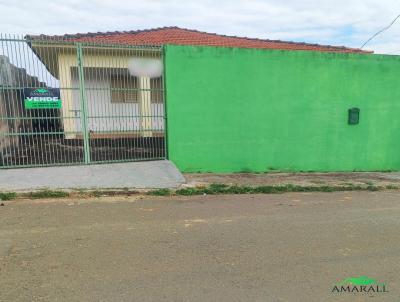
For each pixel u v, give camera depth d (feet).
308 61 31.04
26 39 23.75
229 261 12.73
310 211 19.63
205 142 28.94
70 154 26.48
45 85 24.86
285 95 30.76
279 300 10.23
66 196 20.90
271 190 24.27
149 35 41.29
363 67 32.86
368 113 33.71
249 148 30.27
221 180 26.71
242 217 18.07
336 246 14.44
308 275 11.84
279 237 15.28
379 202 22.27
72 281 11.00
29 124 25.07
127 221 16.87
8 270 11.63
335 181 28.60
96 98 26.61
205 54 28.07
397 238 15.58
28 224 16.08
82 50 26.21
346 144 33.42
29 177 22.84
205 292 10.55
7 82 24.17
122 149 27.37
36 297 10.03
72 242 14.10
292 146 31.63
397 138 35.14
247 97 29.63
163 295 10.32
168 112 27.76
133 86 27.35
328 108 32.27
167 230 15.76
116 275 11.46
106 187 22.45
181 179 25.22
